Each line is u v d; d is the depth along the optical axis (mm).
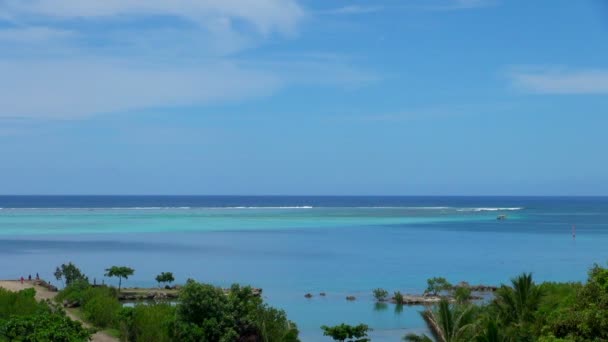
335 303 80750
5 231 175625
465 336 45094
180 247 140875
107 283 91438
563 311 40062
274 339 52312
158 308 56594
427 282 91625
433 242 156625
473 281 97562
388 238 166875
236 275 102500
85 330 42969
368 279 99312
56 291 83000
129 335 54031
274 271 107062
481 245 149250
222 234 174125
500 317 48594
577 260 122125
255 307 52969
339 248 142250
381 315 73625
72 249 134750
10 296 59969
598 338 33219
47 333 38594
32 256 122938
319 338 61969
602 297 36188
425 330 65250
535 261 120562
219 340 49750
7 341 39125
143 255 126312
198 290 51062
